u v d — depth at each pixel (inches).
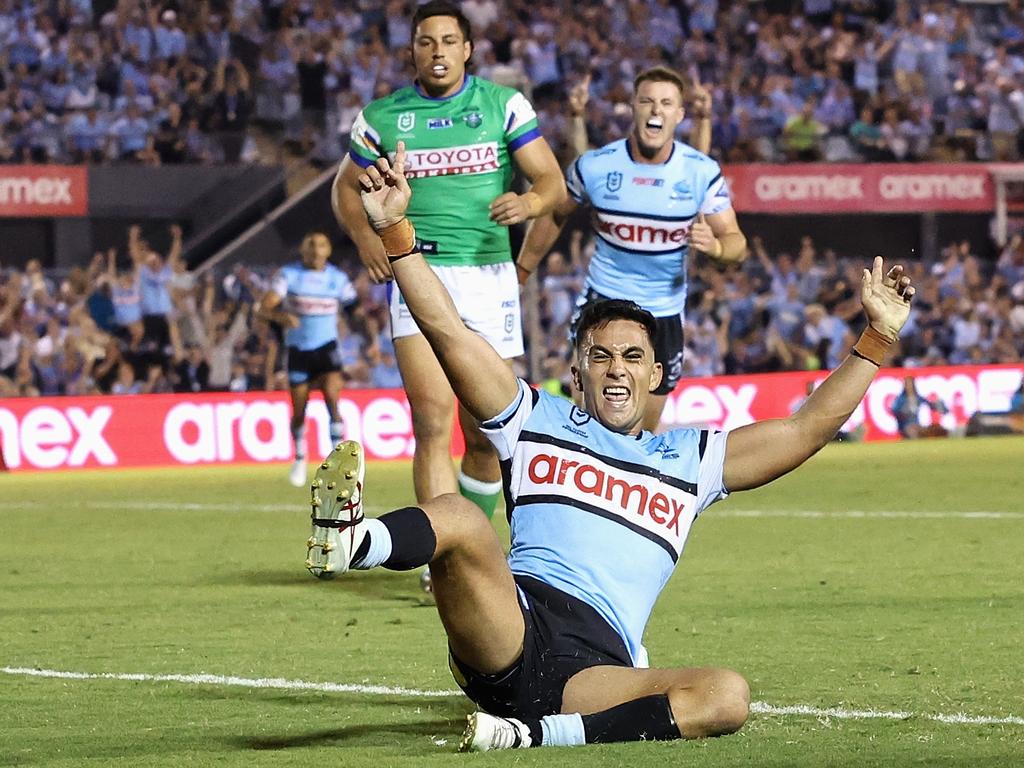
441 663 224.2
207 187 947.3
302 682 208.7
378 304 864.9
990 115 1090.7
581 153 376.8
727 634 244.1
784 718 175.5
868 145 1035.3
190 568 350.6
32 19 975.6
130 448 743.1
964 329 940.6
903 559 340.8
